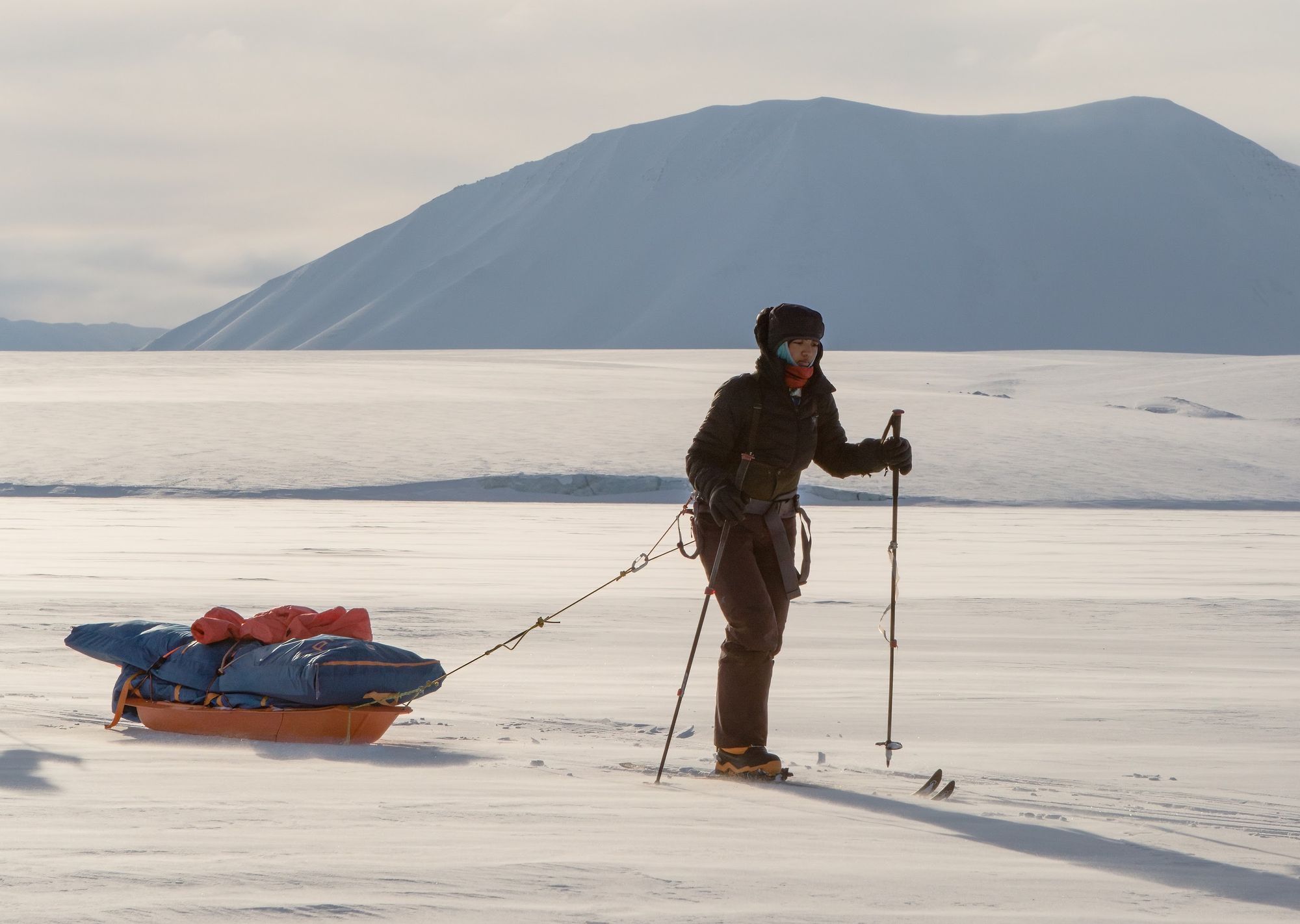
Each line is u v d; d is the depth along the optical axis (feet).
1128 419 358.43
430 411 334.44
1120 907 16.35
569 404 361.71
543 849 18.49
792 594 29.76
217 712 33.06
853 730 36.40
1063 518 192.65
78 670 46.26
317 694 32.42
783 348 29.45
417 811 21.47
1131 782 28.58
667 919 14.79
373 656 33.17
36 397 369.09
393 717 33.14
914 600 78.64
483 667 49.47
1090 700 41.86
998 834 21.53
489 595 78.48
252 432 289.53
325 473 241.96
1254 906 16.62
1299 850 20.72
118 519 160.76
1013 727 36.81
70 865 16.71
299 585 83.10
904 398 397.19
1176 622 67.92
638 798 24.07
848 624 65.67
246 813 20.95
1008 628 64.59
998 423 334.44
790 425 29.53
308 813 21.03
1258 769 30.27
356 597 76.02
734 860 18.24
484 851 18.17
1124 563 112.57
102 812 20.84
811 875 17.44
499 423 311.88
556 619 65.82
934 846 20.22
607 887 16.25
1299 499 250.98
